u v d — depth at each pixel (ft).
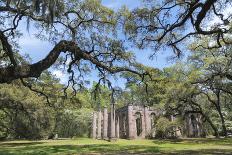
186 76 150.92
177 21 72.28
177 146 117.50
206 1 59.72
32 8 56.59
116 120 233.76
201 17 62.85
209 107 199.52
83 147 119.96
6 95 137.80
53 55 60.08
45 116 158.92
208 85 148.97
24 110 150.61
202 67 137.49
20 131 182.80
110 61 83.25
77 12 80.02
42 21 70.59
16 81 110.63
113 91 92.68
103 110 231.30
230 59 125.18
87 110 271.49
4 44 59.52
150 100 208.03
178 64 149.59
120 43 82.28
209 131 256.11
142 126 219.82
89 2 80.38
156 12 75.56
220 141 144.05
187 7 68.80
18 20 65.16
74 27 81.87
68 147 120.67
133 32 78.95
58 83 127.03
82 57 67.15
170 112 183.01
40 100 146.51
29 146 132.57
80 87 93.40
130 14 77.92
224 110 251.39
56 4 57.72
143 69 85.81
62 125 265.13
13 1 59.98
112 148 112.27
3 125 213.05
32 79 112.47
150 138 207.92
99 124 235.20
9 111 175.11
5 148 121.39
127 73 86.53
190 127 221.46
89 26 83.30
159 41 76.43
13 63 57.98
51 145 136.98
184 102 168.76
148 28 77.71
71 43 63.21
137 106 221.46
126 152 92.58
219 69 132.67
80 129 279.69
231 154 75.51
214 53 129.59
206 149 95.81
